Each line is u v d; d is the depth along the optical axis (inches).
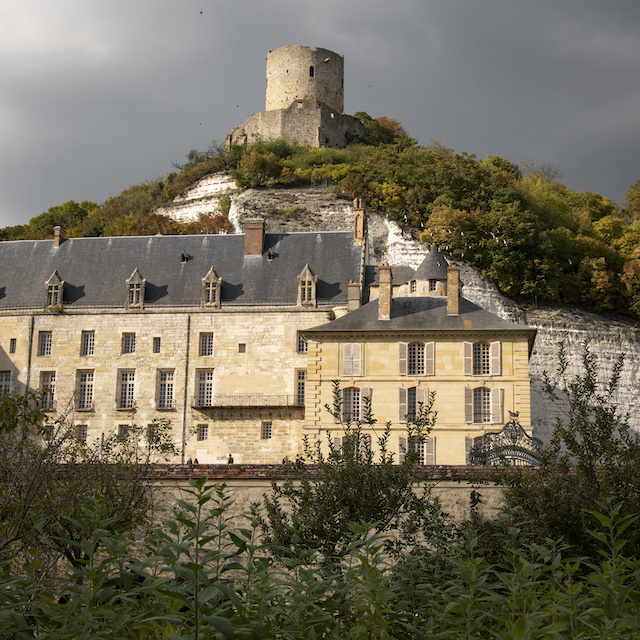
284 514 781.3
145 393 2255.2
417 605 520.1
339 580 497.7
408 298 1900.8
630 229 3710.6
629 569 562.3
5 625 405.1
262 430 2181.3
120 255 2479.1
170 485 900.6
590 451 762.8
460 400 1774.1
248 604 453.4
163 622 462.6
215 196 3850.9
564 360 841.5
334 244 2429.9
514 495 741.3
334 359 1815.9
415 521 789.9
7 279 2465.6
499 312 2883.9
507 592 593.9
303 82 4303.6
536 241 3058.6
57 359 2311.8
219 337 2272.4
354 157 3949.3
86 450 999.6
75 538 810.2
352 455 832.3
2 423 836.0
